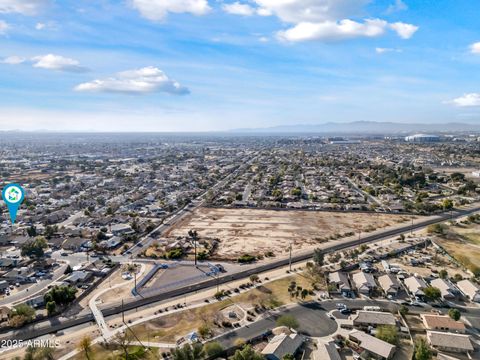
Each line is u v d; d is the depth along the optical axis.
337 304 92.75
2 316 88.19
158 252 135.50
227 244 144.00
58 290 92.56
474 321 86.50
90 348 74.69
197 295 99.06
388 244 140.75
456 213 189.00
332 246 140.12
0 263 123.12
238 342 75.44
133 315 88.44
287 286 103.81
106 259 127.44
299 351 73.25
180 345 75.44
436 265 120.38
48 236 155.50
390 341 74.94
